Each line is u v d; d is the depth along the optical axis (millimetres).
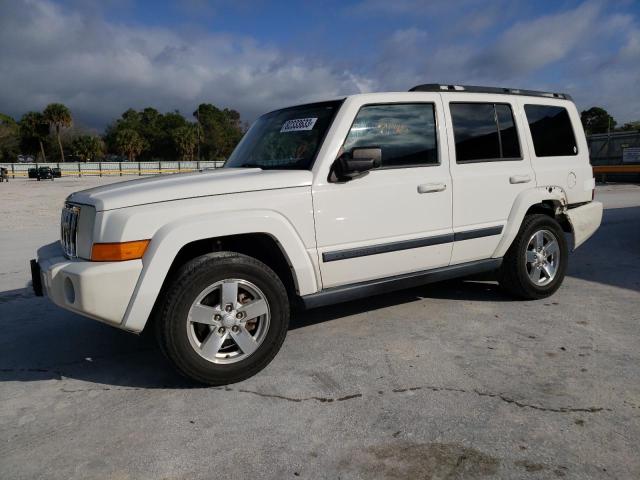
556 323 4355
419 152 4199
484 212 4531
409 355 3775
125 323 3182
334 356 3801
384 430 2807
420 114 4230
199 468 2535
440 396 3156
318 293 3811
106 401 3262
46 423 3012
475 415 2928
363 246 3902
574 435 2705
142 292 3152
